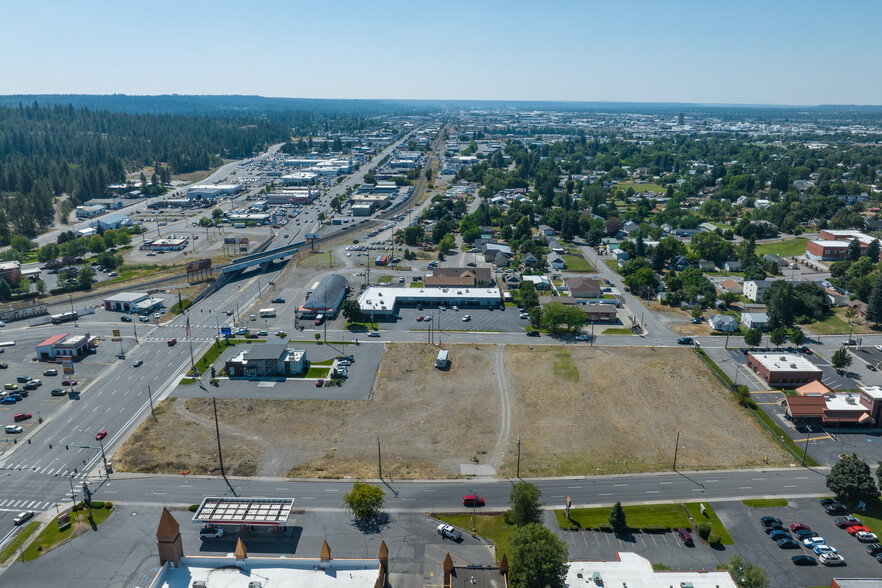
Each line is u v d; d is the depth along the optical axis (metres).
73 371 157.50
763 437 135.62
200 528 104.31
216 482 117.69
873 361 174.38
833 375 165.12
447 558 86.44
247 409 145.12
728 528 105.50
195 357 174.50
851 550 100.44
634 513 109.00
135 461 123.94
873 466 123.75
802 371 159.38
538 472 122.00
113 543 100.69
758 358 168.25
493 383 160.12
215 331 194.88
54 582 92.19
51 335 190.62
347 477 119.81
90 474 119.75
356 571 76.94
